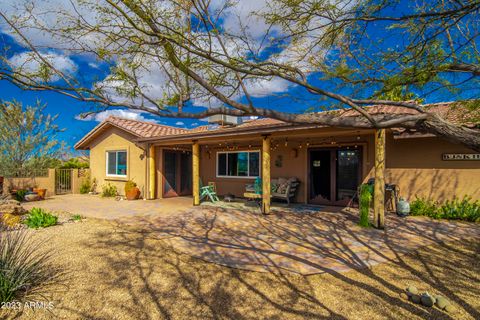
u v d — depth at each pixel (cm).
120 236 651
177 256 514
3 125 1353
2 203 894
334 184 1070
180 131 1580
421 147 904
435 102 351
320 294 368
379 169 712
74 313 325
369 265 465
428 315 317
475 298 355
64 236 646
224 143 1319
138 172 1347
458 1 236
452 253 522
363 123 237
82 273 434
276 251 540
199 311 329
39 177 1431
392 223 770
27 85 207
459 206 816
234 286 393
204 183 1462
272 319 312
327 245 575
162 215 912
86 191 1558
